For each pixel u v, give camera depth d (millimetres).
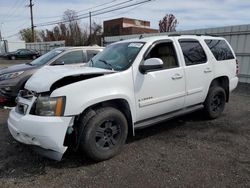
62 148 3051
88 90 3193
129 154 3650
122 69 3672
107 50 4543
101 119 3295
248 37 10289
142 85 3754
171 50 4297
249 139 4227
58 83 3307
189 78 4461
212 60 4957
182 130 4672
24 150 3777
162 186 2836
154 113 4051
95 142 3301
